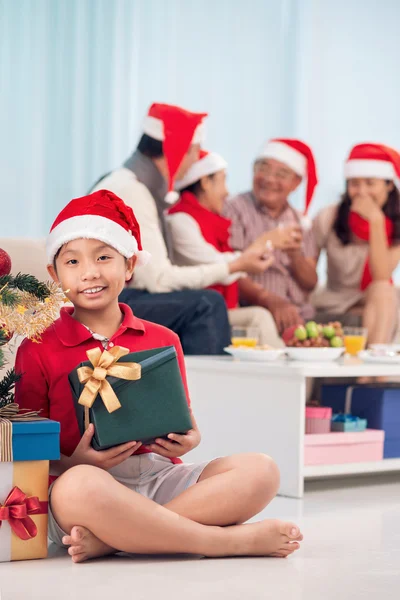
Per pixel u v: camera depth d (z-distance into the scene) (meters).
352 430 2.74
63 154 4.43
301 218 4.39
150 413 1.74
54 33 4.40
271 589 1.51
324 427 2.69
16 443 1.66
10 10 4.29
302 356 2.95
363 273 4.44
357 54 5.40
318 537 1.97
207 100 4.89
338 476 2.99
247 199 4.30
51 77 4.39
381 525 2.12
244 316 3.96
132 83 4.64
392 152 4.42
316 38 5.23
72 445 1.86
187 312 3.47
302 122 5.20
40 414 1.86
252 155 5.04
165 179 3.74
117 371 1.71
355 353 3.36
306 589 1.51
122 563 1.69
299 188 5.04
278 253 4.28
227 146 4.96
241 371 2.72
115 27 4.57
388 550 1.84
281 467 2.59
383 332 4.23
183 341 3.51
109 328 1.93
